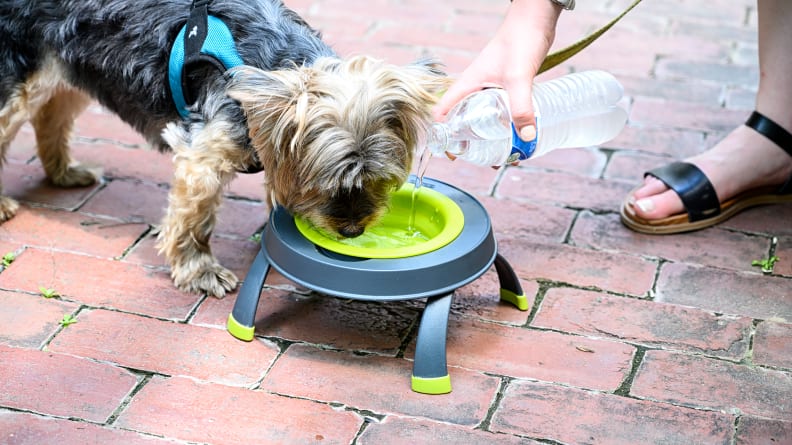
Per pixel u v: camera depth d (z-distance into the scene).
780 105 3.32
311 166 2.44
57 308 2.85
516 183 3.66
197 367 2.62
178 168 2.79
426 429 2.40
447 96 2.57
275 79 2.41
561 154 3.88
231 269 3.13
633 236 3.32
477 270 2.61
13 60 3.06
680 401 2.51
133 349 2.68
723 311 2.90
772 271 3.10
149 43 2.85
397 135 2.54
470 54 4.62
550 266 3.14
